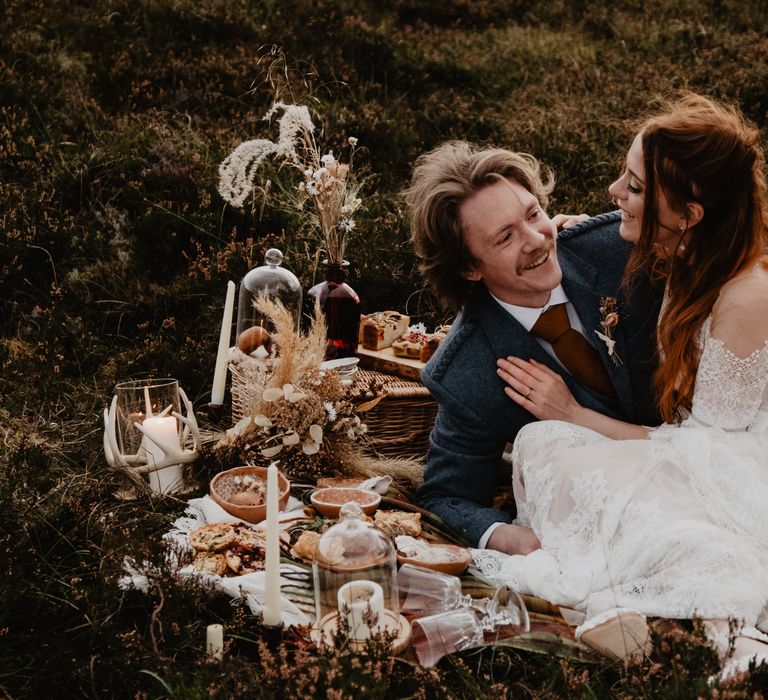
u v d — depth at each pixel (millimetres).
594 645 2016
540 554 2328
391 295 4316
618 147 5520
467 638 2068
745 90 5910
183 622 2068
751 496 2207
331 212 3098
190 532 2447
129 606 2201
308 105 5590
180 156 4855
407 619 2174
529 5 7781
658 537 2117
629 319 2674
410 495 2938
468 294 2770
